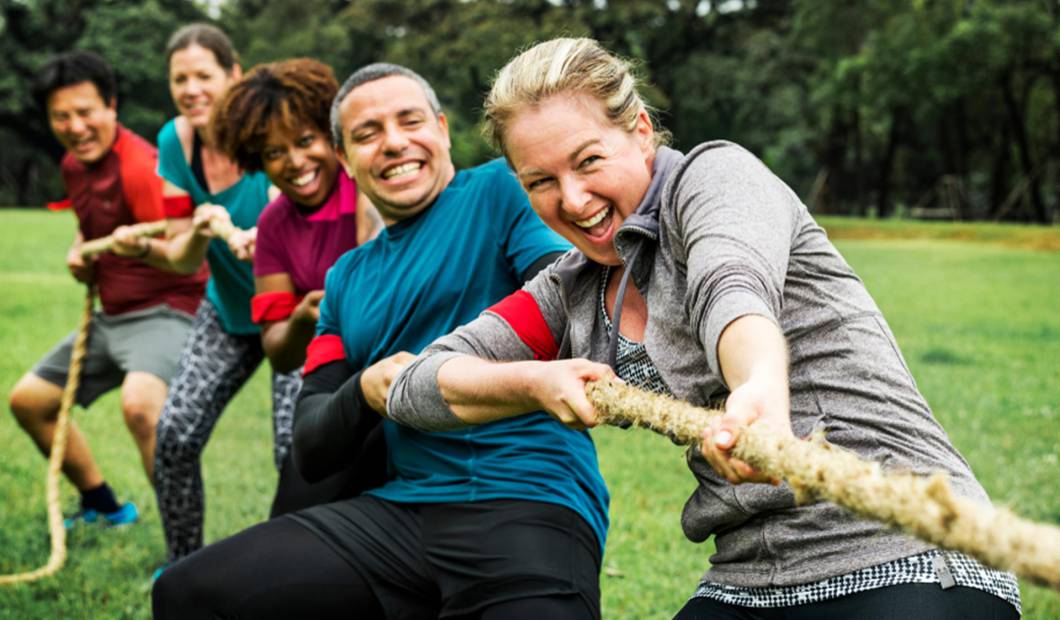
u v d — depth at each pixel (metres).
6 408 8.02
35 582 4.92
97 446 7.05
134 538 5.53
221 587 2.87
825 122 43.03
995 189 39.66
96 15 46.53
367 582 2.94
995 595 2.12
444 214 3.19
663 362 2.32
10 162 56.69
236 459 6.76
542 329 2.63
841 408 2.21
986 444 6.58
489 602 2.81
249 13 51.12
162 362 5.31
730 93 41.16
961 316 12.65
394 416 2.67
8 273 15.90
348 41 44.19
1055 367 9.12
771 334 1.83
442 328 3.14
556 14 38.03
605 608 4.36
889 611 2.12
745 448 1.63
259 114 3.84
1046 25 33.16
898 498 1.44
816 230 2.29
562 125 2.26
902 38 35.03
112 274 5.40
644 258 2.34
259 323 4.02
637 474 6.20
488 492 2.96
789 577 2.26
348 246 3.93
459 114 39.06
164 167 4.97
